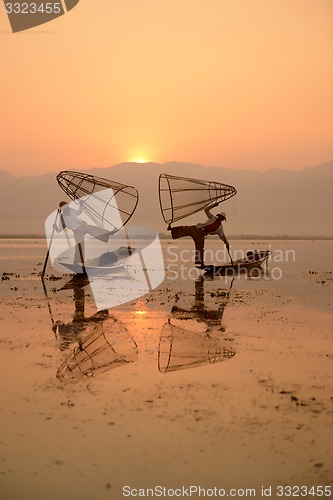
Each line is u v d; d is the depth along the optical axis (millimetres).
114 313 11461
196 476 4191
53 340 8789
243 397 5965
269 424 5195
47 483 4090
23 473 4238
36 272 20562
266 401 5844
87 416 5391
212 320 10625
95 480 4141
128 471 4273
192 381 6559
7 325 10055
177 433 4980
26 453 4570
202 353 7914
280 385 6402
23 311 11664
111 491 3988
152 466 4355
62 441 4801
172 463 4406
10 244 48688
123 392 6133
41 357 7684
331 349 8172
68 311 11695
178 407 5648
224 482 4102
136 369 7078
